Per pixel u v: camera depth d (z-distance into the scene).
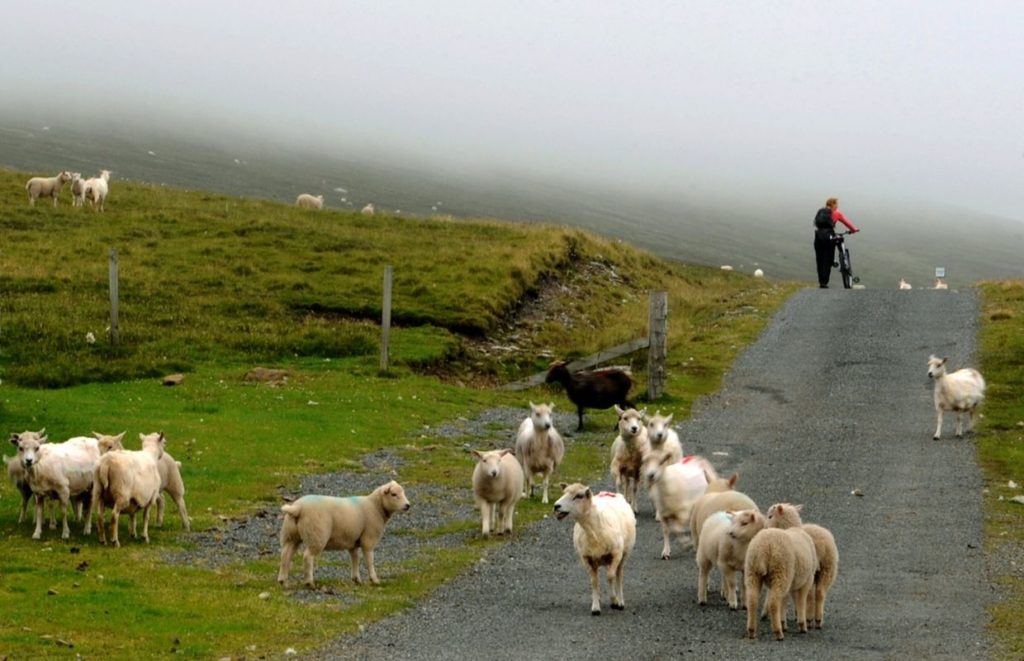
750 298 51.16
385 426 29.80
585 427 31.56
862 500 23.50
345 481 24.00
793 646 14.16
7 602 14.90
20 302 40.62
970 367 37.12
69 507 21.19
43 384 33.41
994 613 15.98
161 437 19.64
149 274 45.78
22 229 51.03
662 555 19.16
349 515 16.52
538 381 38.34
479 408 33.53
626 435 22.25
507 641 14.33
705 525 16.05
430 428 30.23
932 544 20.12
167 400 31.41
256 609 15.22
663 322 34.94
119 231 51.94
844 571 18.38
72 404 29.89
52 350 36.38
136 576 16.61
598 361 40.47
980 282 54.25
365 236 55.19
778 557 14.33
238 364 37.12
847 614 15.89
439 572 17.78
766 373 37.91
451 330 42.59
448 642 14.23
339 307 43.66
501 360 40.59
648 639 14.46
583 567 18.39
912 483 24.95
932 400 33.84
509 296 46.44
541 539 20.11
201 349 38.09
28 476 18.66
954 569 18.50
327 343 39.53
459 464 26.33
